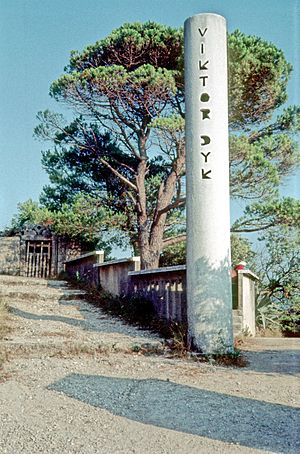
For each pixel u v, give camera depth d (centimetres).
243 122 1433
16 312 940
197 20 698
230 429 368
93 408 420
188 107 697
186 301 745
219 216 673
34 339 692
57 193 1773
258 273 1405
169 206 1412
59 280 1546
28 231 1830
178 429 368
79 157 1698
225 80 700
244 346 772
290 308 1339
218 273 663
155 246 1466
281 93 1382
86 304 1080
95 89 1366
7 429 368
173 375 543
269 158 1291
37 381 507
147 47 1416
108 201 1599
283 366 599
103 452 324
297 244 1384
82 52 1453
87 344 668
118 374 546
